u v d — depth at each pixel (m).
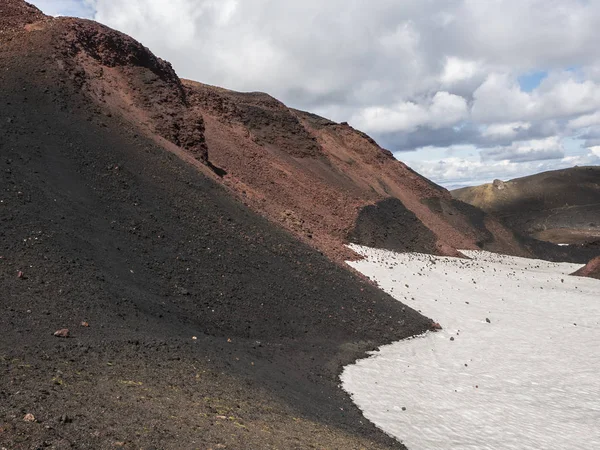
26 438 5.34
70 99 25.12
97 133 23.38
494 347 20.00
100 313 11.48
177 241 18.53
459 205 75.12
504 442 11.02
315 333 17.70
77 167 19.45
